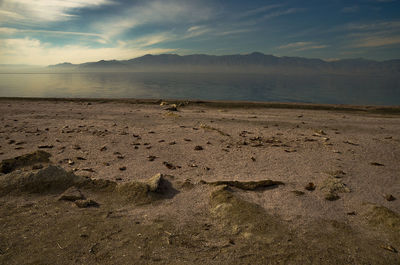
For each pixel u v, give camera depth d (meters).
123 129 10.41
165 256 3.00
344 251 3.13
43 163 6.11
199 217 3.98
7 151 6.98
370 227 3.71
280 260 2.95
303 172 5.96
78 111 15.38
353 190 4.98
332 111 18.97
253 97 67.19
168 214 4.05
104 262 2.86
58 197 4.48
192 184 5.14
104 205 4.28
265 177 5.61
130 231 3.52
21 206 4.12
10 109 15.36
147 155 7.04
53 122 11.59
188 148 7.86
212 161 6.70
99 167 6.02
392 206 4.34
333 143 8.78
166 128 10.88
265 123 12.62
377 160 6.96
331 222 3.83
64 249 3.06
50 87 77.81
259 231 3.54
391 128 11.75
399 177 5.72
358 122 13.45
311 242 3.31
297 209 4.21
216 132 10.29
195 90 88.88
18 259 2.86
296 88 116.25
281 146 8.34
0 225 3.54
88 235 3.38
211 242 3.32
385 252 3.12
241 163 6.58
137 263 2.86
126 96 57.47
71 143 8.01
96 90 72.88
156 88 93.38
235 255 3.05
